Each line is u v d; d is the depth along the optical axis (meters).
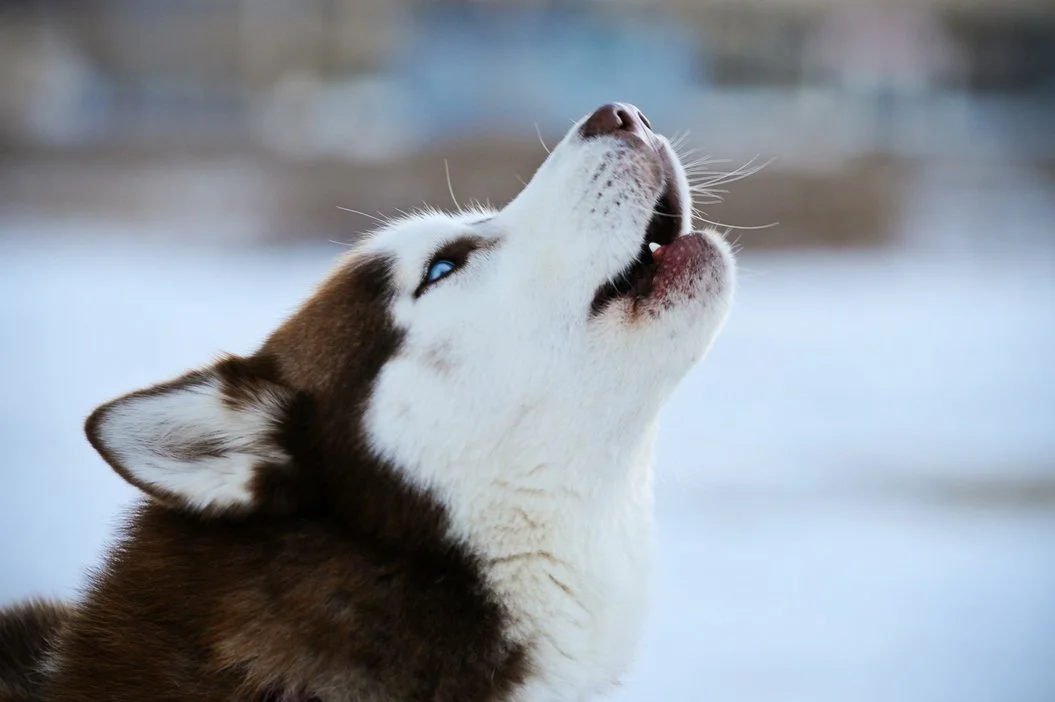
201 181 25.02
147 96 34.62
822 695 7.11
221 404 4.28
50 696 4.26
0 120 30.59
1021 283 20.11
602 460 4.34
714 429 12.27
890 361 15.33
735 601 8.48
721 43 36.38
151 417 4.17
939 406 13.30
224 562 4.20
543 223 4.52
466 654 4.17
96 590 4.37
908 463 11.38
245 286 17.98
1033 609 8.46
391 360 4.39
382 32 36.94
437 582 4.19
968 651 7.75
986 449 11.77
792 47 37.00
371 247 4.68
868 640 7.87
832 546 9.46
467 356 4.35
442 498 4.24
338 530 4.23
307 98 34.53
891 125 34.53
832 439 12.03
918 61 37.28
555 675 4.29
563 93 33.75
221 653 4.07
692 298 4.34
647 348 4.33
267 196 22.62
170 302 16.89
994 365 15.23
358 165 23.88
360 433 4.32
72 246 20.70
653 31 36.31
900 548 9.52
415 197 21.77
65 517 9.64
